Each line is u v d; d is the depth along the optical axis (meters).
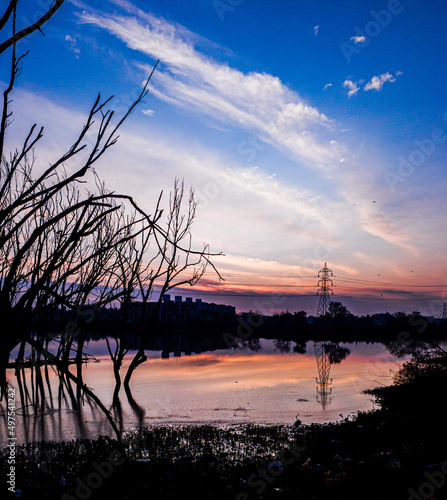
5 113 2.46
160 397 20.69
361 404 19.23
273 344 66.00
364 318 100.06
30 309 2.36
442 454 7.63
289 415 17.06
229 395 21.31
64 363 2.43
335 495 6.31
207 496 7.14
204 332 80.56
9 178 2.63
